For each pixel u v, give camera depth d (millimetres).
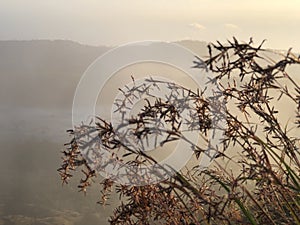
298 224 2008
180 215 2074
